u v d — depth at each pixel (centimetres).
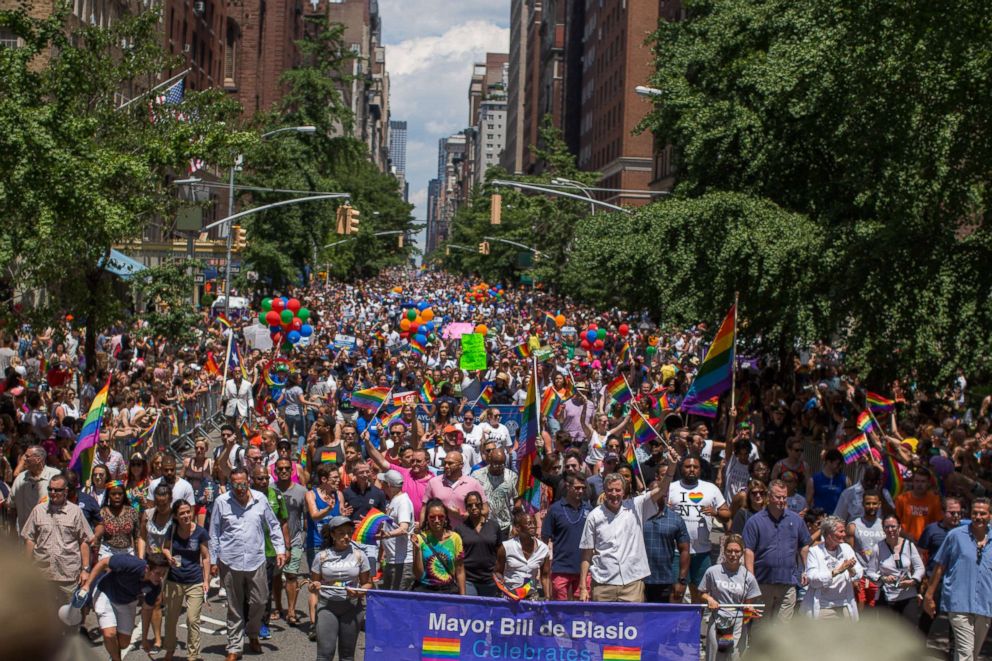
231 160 2750
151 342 3247
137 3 5375
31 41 2147
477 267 12175
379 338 3950
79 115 2456
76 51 2258
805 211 2564
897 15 1725
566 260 7088
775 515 1120
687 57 2909
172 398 2444
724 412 2300
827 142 2408
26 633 136
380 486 1347
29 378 2616
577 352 3781
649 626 996
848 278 1997
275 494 1287
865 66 1817
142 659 1165
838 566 1095
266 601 1173
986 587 1106
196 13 7181
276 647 1211
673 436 1568
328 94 6431
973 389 2623
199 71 7294
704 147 2727
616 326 4906
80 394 2427
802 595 1184
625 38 9962
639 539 1103
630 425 1716
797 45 2330
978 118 1733
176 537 1127
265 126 5897
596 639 997
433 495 1209
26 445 1582
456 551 1100
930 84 1734
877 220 2214
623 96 10000
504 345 3591
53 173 1980
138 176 2238
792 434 1969
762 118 2600
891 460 1519
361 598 1066
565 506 1163
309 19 6850
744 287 2409
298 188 5888
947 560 1130
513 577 1106
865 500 1184
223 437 1560
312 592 1085
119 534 1125
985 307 1847
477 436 1750
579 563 1150
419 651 1002
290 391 2317
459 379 2680
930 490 1352
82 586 1070
